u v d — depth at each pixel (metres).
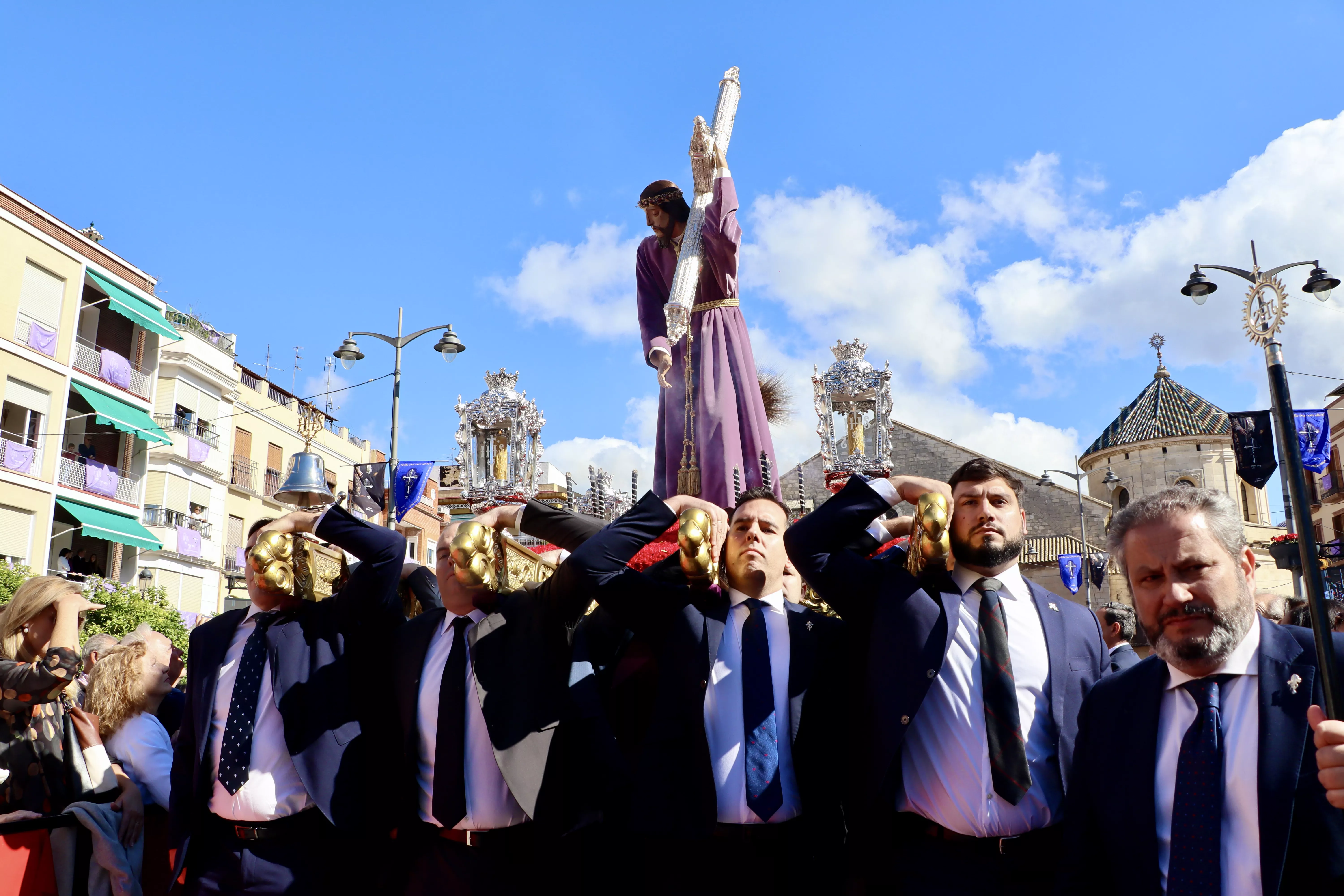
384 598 3.79
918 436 35.62
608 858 3.66
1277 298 6.48
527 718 3.46
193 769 3.77
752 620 3.57
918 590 3.39
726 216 6.89
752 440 6.83
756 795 3.29
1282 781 2.26
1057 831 3.08
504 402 8.57
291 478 7.31
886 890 3.21
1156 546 2.49
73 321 27.14
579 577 3.45
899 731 3.15
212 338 35.75
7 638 4.07
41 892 4.00
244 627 3.97
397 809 3.64
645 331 7.38
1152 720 2.57
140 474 30.56
